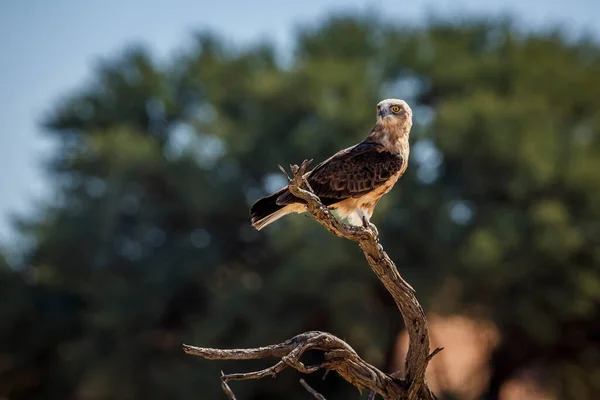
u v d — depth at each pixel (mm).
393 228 25641
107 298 27844
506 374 27562
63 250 29062
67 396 31000
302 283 23891
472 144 25875
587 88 30125
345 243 24062
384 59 30625
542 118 26875
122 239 29453
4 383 31406
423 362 8148
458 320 28250
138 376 26938
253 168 28359
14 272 30859
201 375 25188
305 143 26000
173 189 29516
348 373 8062
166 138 33219
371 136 10844
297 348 7695
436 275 24594
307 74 27766
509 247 24547
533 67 30062
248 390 24672
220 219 29641
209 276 28891
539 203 25938
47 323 30875
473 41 31953
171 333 29250
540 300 25078
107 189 29047
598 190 26328
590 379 27312
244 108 30328
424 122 27297
